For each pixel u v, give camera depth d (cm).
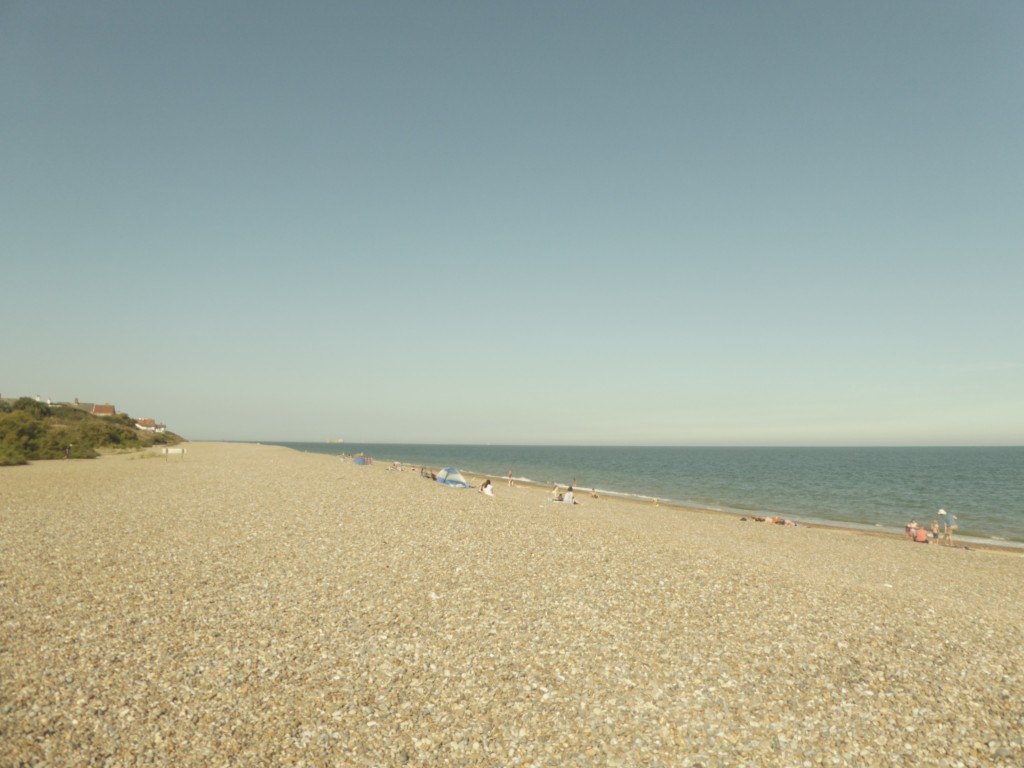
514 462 13862
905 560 2380
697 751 669
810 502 5147
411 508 2281
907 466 12394
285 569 1306
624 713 741
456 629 983
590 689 797
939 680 876
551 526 1995
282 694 744
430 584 1226
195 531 1688
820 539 2861
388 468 6131
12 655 802
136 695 718
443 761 630
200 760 600
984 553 2795
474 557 1470
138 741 624
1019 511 4653
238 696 732
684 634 1002
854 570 1978
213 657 836
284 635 928
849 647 984
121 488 2742
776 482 7569
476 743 664
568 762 638
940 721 755
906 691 833
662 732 703
